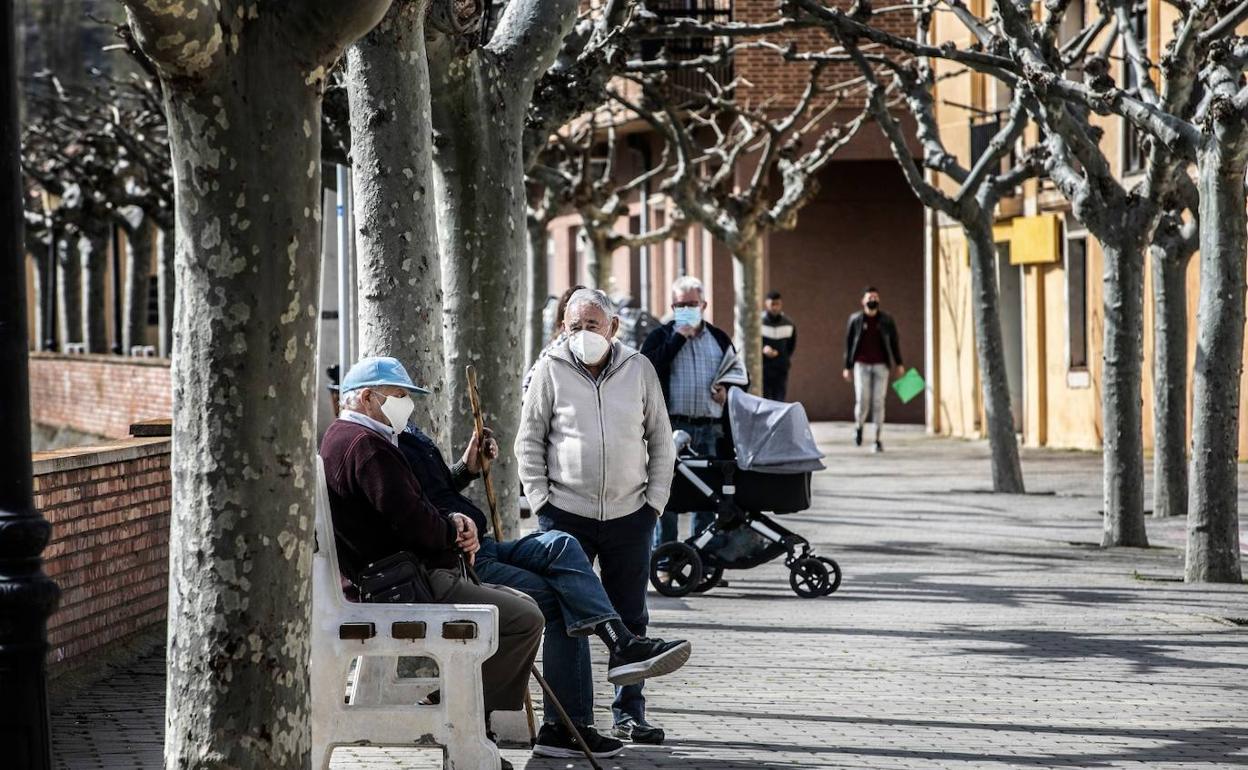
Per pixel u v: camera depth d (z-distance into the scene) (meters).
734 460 28.02
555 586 16.39
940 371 76.31
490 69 22.39
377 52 19.20
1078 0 61.50
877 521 40.88
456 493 16.42
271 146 11.59
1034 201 67.94
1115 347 35.62
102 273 113.75
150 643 22.23
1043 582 29.95
